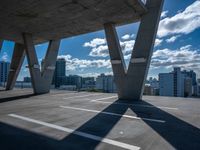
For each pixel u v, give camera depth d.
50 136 6.43
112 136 6.44
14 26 23.20
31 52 26.53
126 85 18.25
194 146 5.46
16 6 17.16
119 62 18.95
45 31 25.23
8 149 5.22
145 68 17.00
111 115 10.13
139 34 17.66
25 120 8.89
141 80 17.22
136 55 17.61
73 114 10.44
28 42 26.38
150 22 17.20
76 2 16.25
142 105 13.95
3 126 7.75
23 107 13.09
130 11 17.66
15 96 21.88
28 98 19.48
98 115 10.14
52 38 28.98
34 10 18.06
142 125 7.98
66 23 21.84
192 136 6.43
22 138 6.19
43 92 27.62
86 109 12.16
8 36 28.41
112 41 20.11
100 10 17.81
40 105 14.11
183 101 16.53
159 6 16.89
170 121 8.71
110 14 18.62
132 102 15.76
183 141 5.91
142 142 5.84
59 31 25.22
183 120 8.90
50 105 14.09
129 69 18.03
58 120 8.90
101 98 19.27
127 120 8.94
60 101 16.72
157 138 6.22
